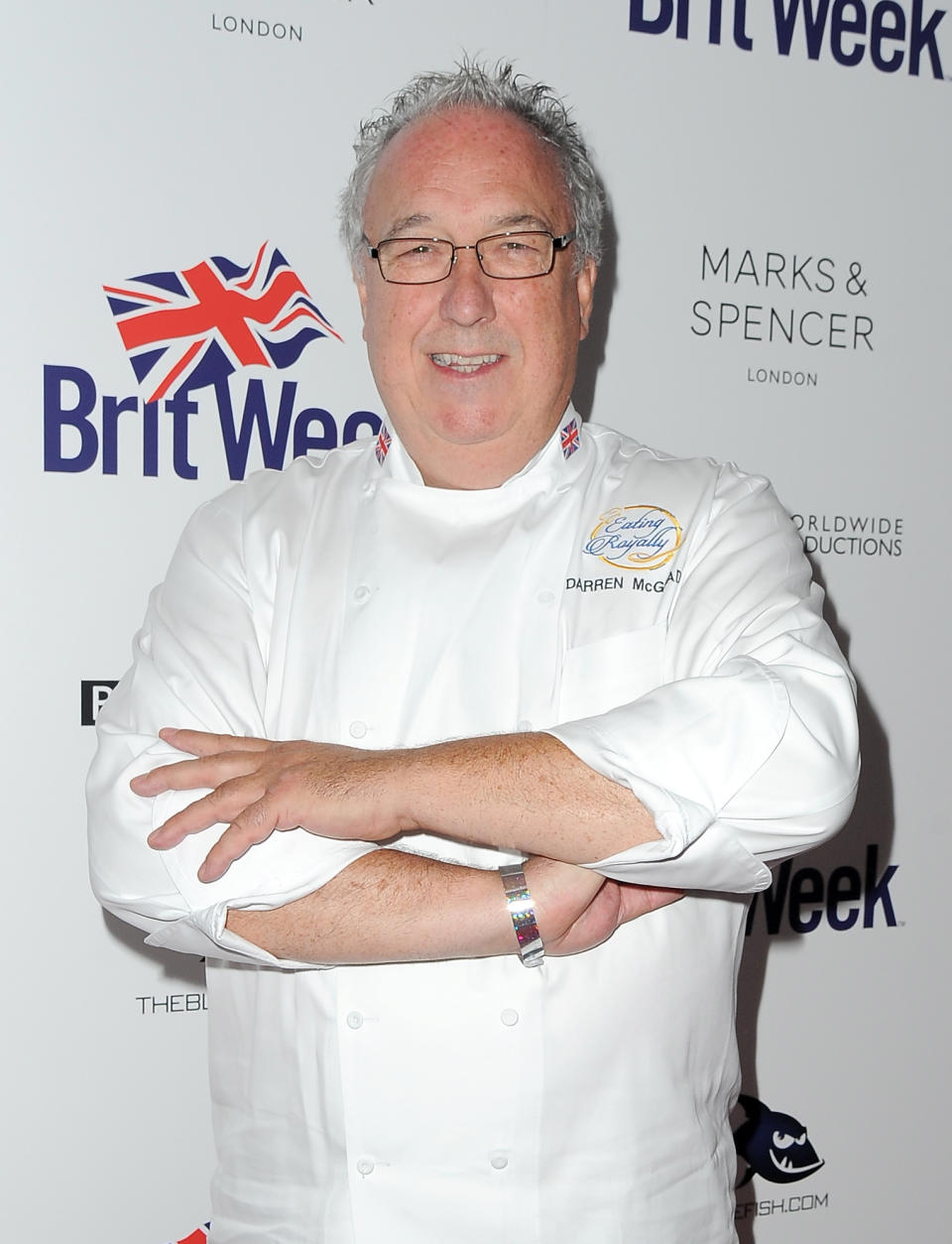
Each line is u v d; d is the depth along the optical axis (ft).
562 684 4.62
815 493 8.14
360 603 4.86
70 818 6.89
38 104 6.62
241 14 6.91
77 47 6.66
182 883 4.19
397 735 4.72
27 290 6.68
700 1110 4.74
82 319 6.78
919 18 8.18
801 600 4.58
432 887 4.12
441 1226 4.42
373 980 4.45
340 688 4.77
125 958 7.04
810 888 8.34
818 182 8.01
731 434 7.93
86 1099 7.01
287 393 7.16
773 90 7.87
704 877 4.01
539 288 4.80
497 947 4.12
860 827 8.41
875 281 8.20
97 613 6.90
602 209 5.36
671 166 7.68
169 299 6.91
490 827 4.00
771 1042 8.29
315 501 5.19
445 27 7.24
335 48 7.07
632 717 4.02
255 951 4.21
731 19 7.75
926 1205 8.71
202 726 4.66
